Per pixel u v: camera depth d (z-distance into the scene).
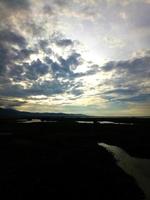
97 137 55.34
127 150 39.69
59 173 23.47
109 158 32.28
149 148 40.47
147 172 25.58
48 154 32.97
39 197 17.00
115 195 17.95
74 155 32.62
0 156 30.95
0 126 82.44
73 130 71.81
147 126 87.50
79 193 18.09
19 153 33.09
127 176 23.38
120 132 65.06
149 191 19.23
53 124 99.44
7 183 19.88
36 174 22.88
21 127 79.19
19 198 16.69
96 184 20.39
